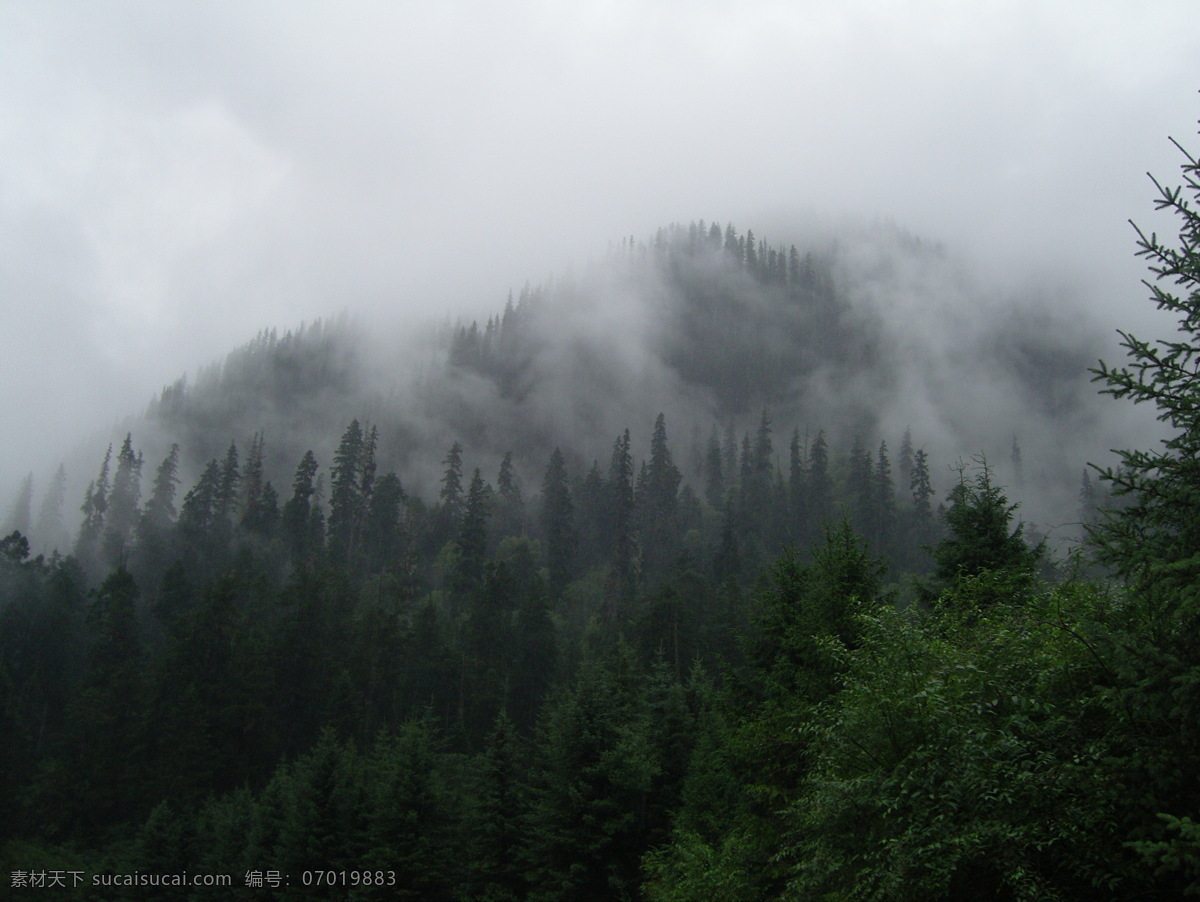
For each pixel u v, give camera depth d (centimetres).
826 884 950
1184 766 675
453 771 4450
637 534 12625
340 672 6588
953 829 797
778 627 2047
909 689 959
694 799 2481
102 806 5225
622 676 3953
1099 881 723
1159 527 754
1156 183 760
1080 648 874
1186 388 729
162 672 6103
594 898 2769
